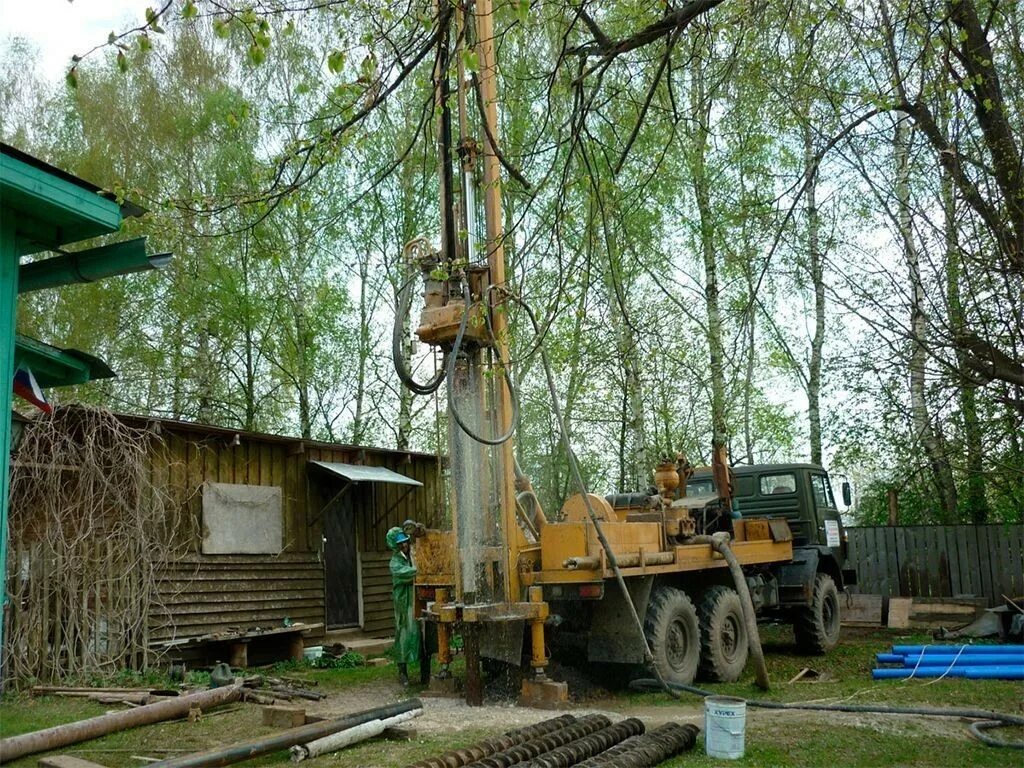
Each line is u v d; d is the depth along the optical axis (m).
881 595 16.16
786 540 11.86
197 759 5.38
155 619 10.83
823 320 18.42
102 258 5.48
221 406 20.00
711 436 20.02
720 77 9.09
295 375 19.42
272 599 12.50
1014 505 16.98
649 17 7.64
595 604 8.74
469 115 8.75
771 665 11.11
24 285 5.57
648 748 5.79
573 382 17.55
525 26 6.68
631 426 19.45
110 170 17.66
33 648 9.52
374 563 14.73
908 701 8.20
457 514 8.35
